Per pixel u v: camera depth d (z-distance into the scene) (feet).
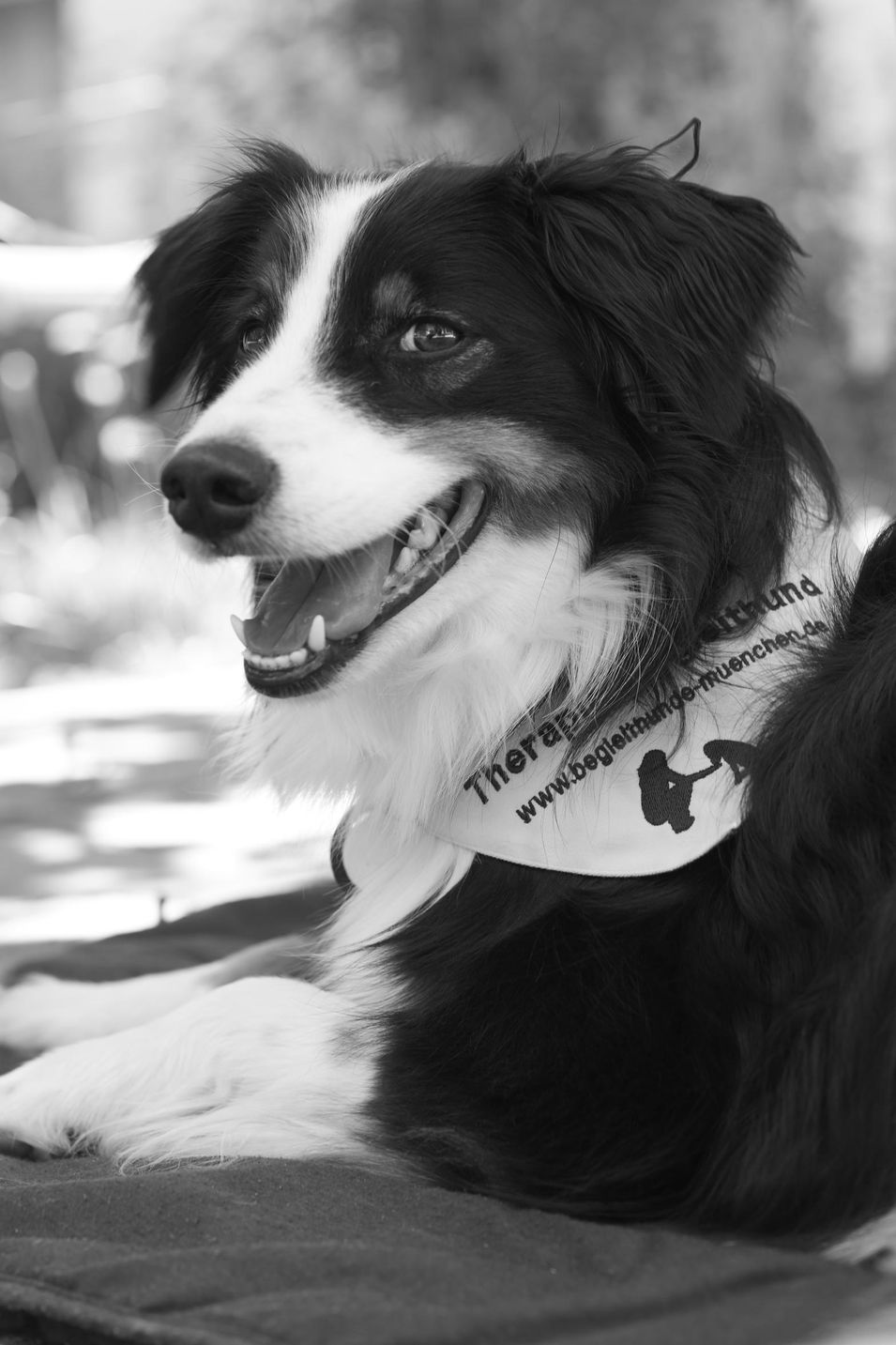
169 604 29.43
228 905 11.96
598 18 31.14
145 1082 8.11
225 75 35.47
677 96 31.78
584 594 8.35
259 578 9.16
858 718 7.36
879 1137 6.64
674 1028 7.18
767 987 7.06
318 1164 7.29
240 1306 5.37
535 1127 7.06
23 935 12.65
